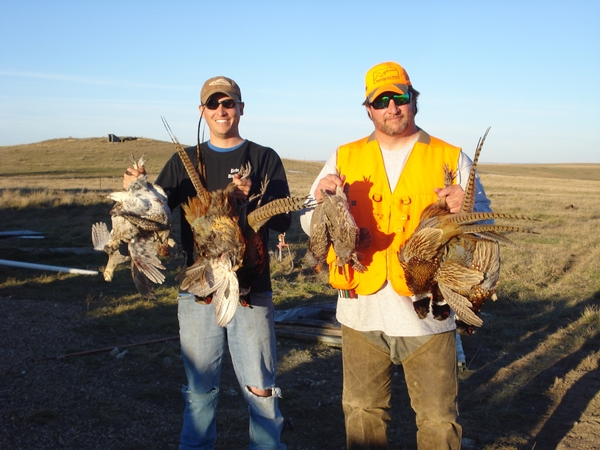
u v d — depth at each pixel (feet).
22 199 46.70
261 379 8.11
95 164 133.59
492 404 11.35
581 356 14.03
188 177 8.41
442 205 6.86
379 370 7.47
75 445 9.44
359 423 7.46
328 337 14.73
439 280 6.51
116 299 18.83
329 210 6.90
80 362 13.23
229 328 8.16
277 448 8.19
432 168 7.29
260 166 8.39
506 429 10.34
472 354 14.23
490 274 6.63
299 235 35.58
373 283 7.16
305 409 11.07
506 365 13.47
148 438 9.75
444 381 7.05
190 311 8.09
